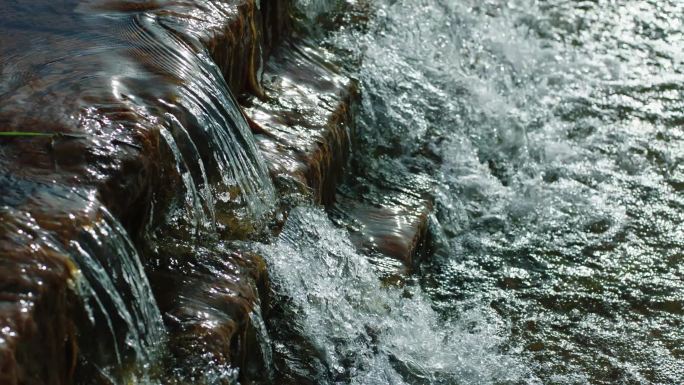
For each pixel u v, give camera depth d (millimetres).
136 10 6125
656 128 8883
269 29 7367
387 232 6574
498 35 9766
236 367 4742
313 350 5379
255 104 6719
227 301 4793
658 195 7969
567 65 9711
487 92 8727
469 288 6672
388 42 8602
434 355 5867
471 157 7922
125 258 4293
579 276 6906
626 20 10609
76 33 5707
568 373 5914
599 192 7930
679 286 6867
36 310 3693
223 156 5375
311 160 6305
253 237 5461
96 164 4473
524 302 6574
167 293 4754
